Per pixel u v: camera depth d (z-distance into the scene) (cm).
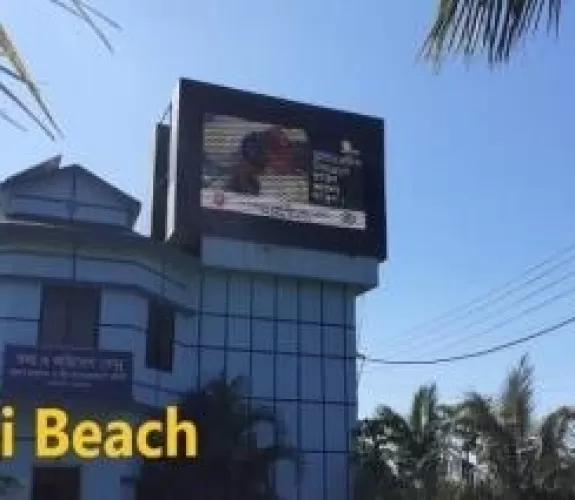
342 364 3481
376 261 3575
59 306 2894
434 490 3375
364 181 3625
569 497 3244
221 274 3359
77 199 3131
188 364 3206
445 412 3534
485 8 391
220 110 3425
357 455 3369
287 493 3238
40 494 2712
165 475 2836
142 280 3005
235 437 2925
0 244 2877
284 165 3488
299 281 3484
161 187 3506
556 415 3291
